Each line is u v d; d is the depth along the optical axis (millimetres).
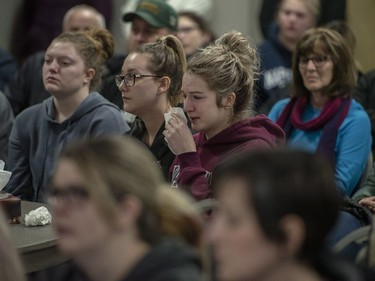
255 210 2775
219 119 5996
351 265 2936
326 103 7824
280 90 9039
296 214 2762
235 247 2805
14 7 12727
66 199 3145
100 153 3156
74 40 7230
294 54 8016
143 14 9172
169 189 3471
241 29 12164
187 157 5977
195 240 3451
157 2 9242
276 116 8281
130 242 3219
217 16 12211
